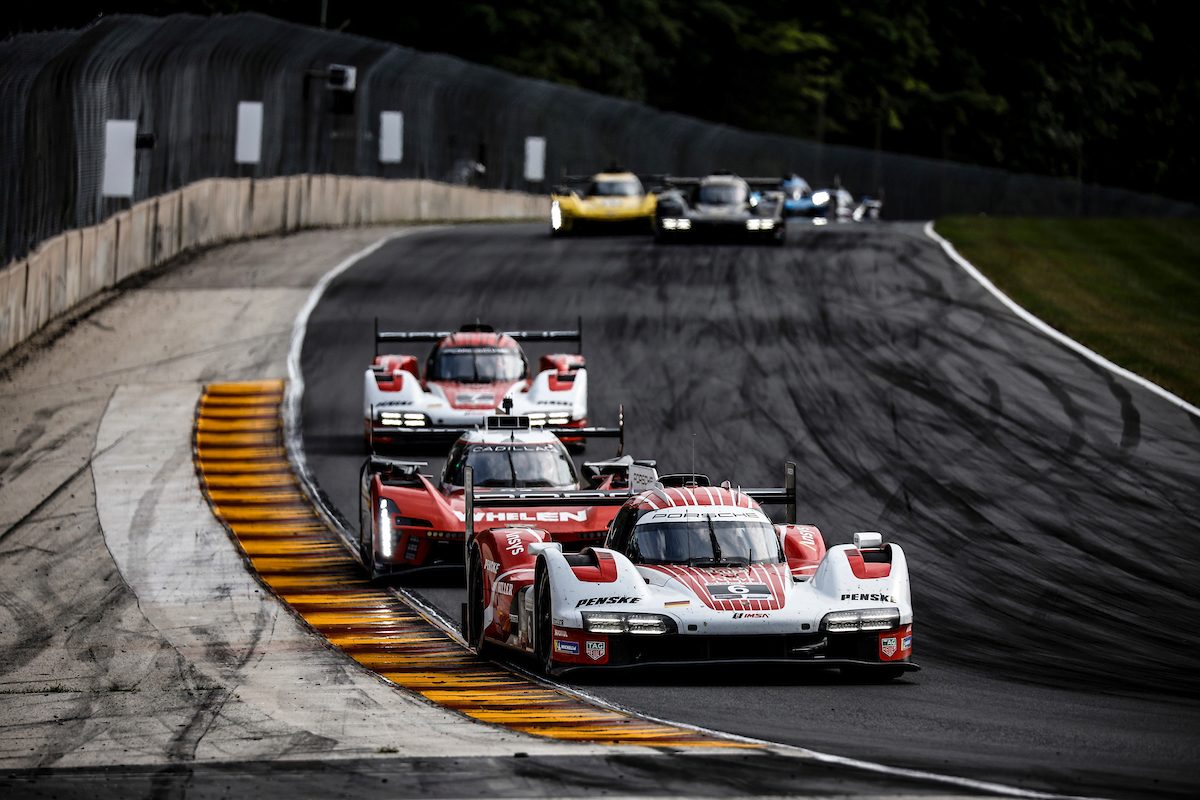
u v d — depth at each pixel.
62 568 60.69
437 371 81.94
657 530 43.31
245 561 61.34
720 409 88.00
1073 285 134.88
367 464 61.47
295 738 33.34
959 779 27.98
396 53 192.25
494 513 55.84
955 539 63.00
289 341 108.19
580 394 79.69
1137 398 91.56
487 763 29.53
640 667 38.81
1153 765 29.94
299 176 170.75
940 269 138.00
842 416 86.44
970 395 91.75
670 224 149.75
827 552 42.47
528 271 136.38
